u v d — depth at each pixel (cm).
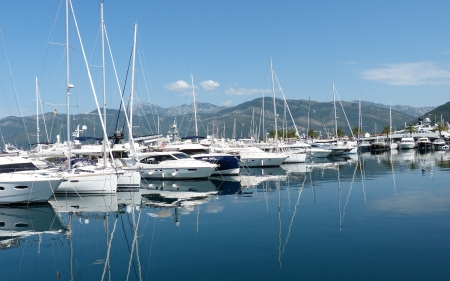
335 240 1471
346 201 2277
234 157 3928
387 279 1088
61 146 4278
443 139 9969
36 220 1973
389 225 1669
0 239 1619
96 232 1716
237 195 2658
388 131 12119
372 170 4169
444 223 1680
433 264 1194
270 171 4375
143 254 1379
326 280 1094
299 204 2233
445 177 3309
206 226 1756
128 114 3762
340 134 11100
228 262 1265
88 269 1253
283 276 1132
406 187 2770
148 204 2369
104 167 2792
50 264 1311
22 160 2539
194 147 4228
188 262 1277
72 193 2639
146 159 3584
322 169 4491
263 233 1609
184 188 3109
